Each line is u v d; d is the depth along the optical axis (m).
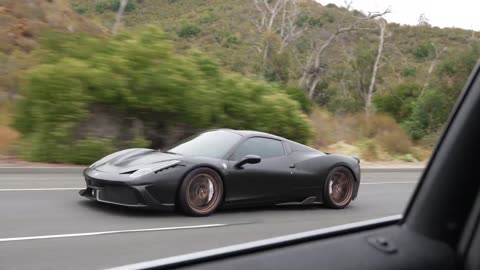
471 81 2.00
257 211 9.06
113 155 8.55
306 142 18.69
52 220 7.34
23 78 15.06
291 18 44.91
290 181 8.99
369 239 2.02
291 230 7.68
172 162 7.89
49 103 14.00
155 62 15.33
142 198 7.56
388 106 31.52
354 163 10.01
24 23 27.83
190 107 15.58
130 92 14.62
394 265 1.90
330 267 1.90
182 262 1.96
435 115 25.02
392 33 40.69
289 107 18.23
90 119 14.58
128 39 15.70
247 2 65.25
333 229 2.12
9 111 17.05
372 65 38.09
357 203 10.92
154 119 15.54
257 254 1.98
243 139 8.77
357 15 39.62
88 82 14.27
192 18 61.91
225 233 7.21
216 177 8.20
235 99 17.05
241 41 53.56
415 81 32.50
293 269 1.89
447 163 1.99
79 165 14.09
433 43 38.53
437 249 1.95
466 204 1.97
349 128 26.27
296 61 40.50
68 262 5.39
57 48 15.42
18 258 5.43
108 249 6.00
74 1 60.06
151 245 6.31
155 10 63.50
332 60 38.69
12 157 14.48
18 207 8.13
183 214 8.18
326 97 37.38
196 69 16.30
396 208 10.50
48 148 14.02
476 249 1.92
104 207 8.45
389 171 20.64
